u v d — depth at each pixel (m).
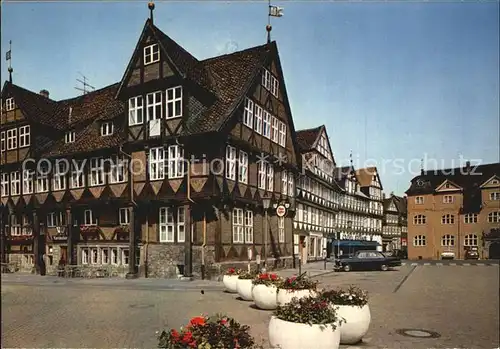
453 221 47.97
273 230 27.31
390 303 13.23
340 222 50.22
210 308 12.42
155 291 16.88
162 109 22.25
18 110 29.75
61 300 14.32
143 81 22.92
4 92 30.59
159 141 22.25
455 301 13.64
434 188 49.72
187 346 5.16
